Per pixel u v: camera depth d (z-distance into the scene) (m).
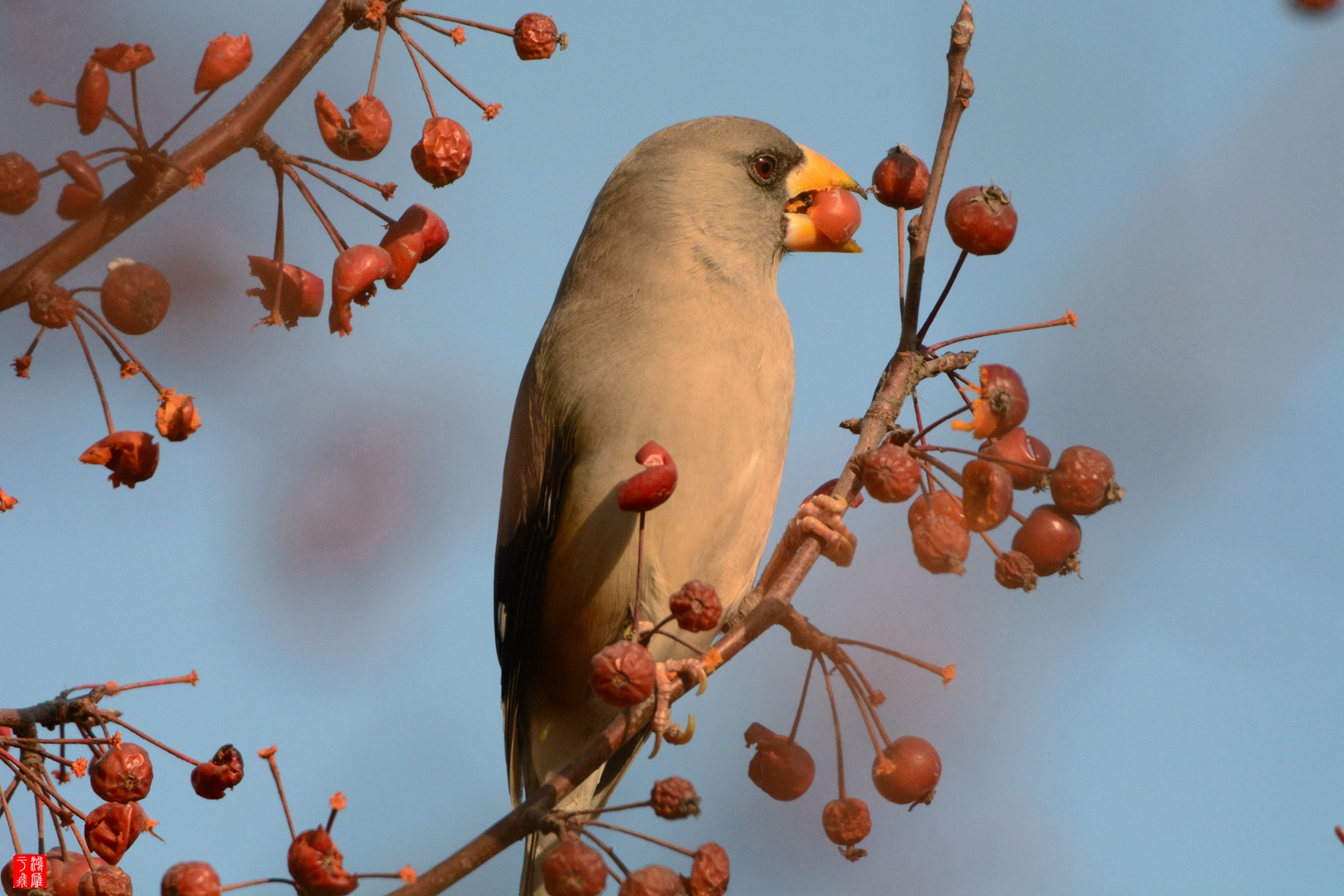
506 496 8.87
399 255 5.58
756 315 8.67
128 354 4.78
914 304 6.18
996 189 6.00
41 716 5.51
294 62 4.88
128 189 4.58
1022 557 5.78
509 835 5.11
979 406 5.90
